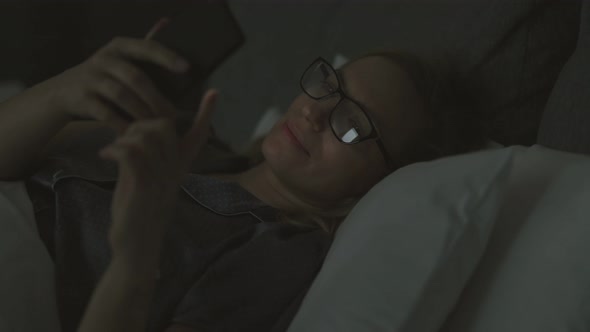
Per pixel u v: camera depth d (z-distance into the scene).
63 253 1.05
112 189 1.15
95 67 0.75
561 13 1.34
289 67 1.89
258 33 2.00
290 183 1.26
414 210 0.83
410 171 0.96
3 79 2.58
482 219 0.82
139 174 0.69
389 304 0.75
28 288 0.96
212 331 0.99
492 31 1.36
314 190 1.26
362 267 0.80
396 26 1.69
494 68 1.36
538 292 0.77
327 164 1.23
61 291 1.03
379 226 0.85
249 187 1.31
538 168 0.91
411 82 1.31
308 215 1.27
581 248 0.79
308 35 1.88
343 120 1.23
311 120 1.23
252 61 1.99
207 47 0.74
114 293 0.73
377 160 1.27
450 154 1.35
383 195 0.92
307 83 1.28
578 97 1.15
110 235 0.73
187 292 1.05
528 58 1.34
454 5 1.57
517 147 1.00
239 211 1.17
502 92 1.36
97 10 2.69
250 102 1.97
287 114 1.28
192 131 0.74
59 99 0.80
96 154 1.20
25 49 2.60
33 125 1.03
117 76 0.72
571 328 0.74
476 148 1.37
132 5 2.71
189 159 0.75
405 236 0.81
